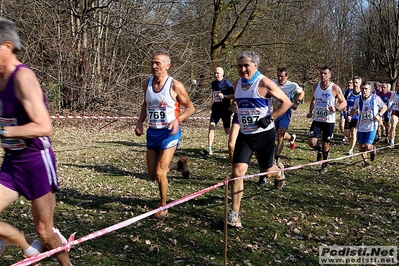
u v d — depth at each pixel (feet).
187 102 15.48
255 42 73.72
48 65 47.57
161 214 15.02
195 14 62.85
